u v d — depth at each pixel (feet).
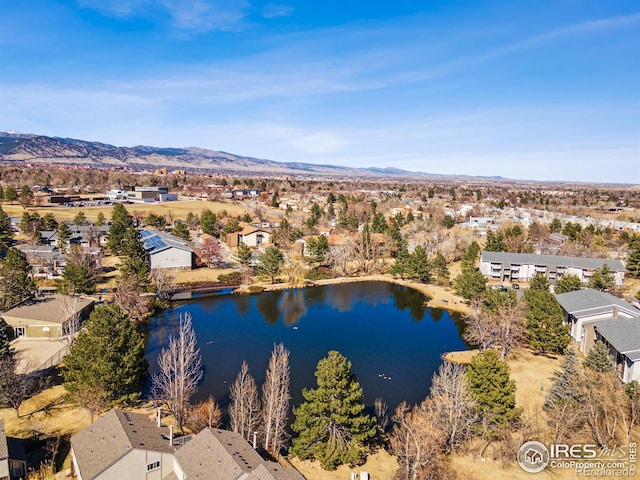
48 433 148.46
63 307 237.66
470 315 254.68
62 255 358.64
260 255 383.45
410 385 199.21
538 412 164.55
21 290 249.96
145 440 126.11
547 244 463.83
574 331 238.07
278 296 341.00
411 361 225.76
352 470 138.62
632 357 174.81
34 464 131.75
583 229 531.91
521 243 442.91
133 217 586.04
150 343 240.53
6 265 277.64
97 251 389.19
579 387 154.30
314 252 408.05
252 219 596.29
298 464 140.26
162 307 301.02
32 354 206.59
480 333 231.71
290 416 169.07
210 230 530.27
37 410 162.50
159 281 311.47
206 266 404.16
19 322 225.76
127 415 139.74
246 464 116.67
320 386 143.43
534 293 249.55
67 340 216.13
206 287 352.49
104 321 165.37
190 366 207.72
